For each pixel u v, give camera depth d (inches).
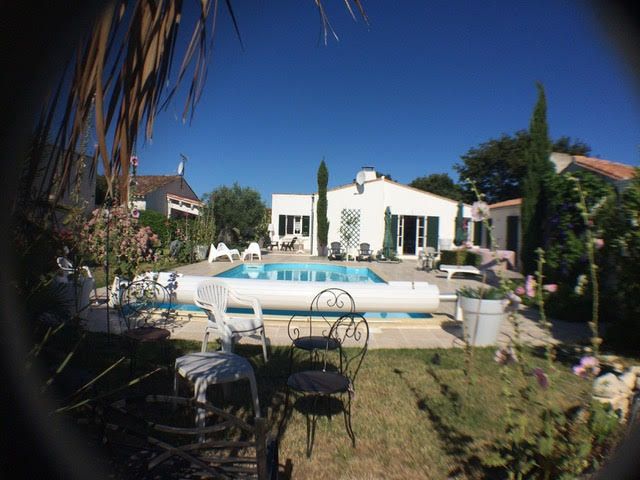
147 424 71.1
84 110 46.0
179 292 263.1
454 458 113.0
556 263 313.6
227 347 164.9
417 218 892.6
